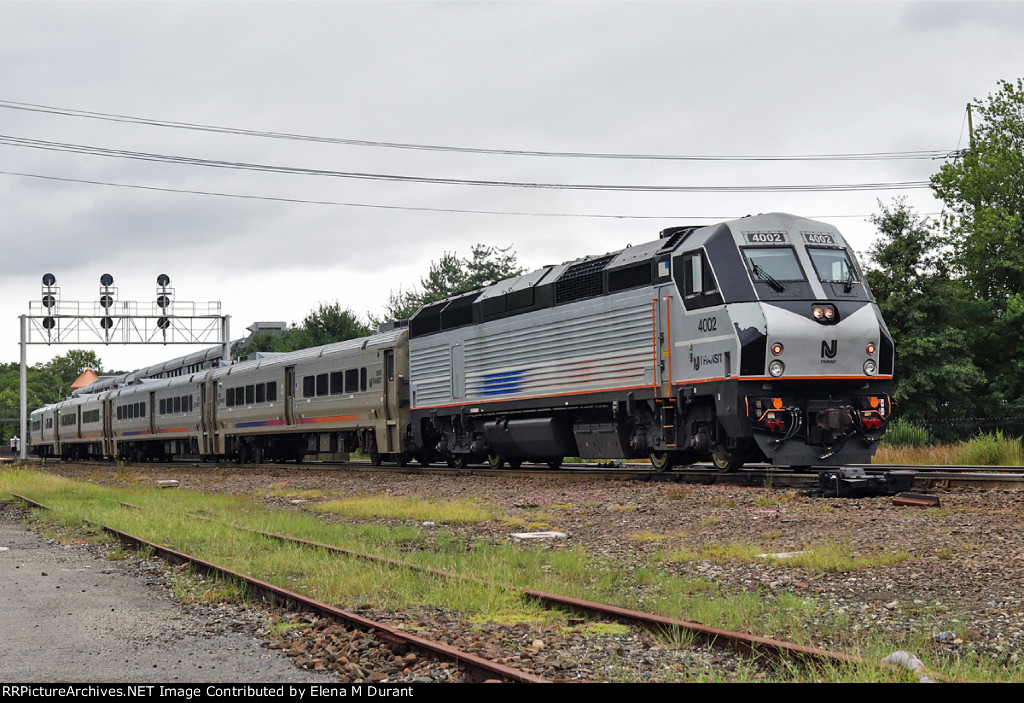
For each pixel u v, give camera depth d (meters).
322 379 34.56
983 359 38.38
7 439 105.81
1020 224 39.44
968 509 13.29
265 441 39.75
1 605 9.84
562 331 22.45
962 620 7.64
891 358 18.03
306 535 14.33
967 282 41.34
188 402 45.44
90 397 59.25
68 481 30.09
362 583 9.90
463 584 9.43
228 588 10.11
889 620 7.80
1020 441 24.73
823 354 17.42
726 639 7.06
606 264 21.22
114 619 8.96
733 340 17.44
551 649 7.29
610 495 17.80
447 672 6.67
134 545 13.96
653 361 19.62
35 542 15.52
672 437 19.56
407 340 30.30
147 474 35.00
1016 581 8.73
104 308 50.81
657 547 12.04
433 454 29.83
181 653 7.56
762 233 18.25
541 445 23.95
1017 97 41.44
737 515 14.02
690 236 19.25
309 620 8.55
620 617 7.99
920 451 24.86
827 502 14.62
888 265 35.16
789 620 7.83
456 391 26.92
